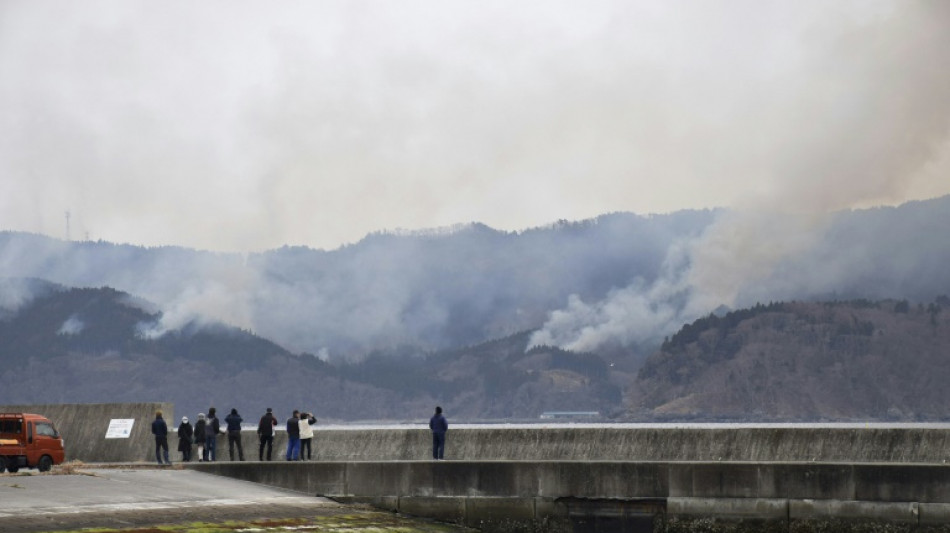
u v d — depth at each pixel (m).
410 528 47.03
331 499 51.69
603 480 48.31
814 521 44.88
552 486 49.06
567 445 53.84
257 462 53.44
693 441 51.50
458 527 49.66
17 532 38.25
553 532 48.84
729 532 46.09
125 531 39.91
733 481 46.22
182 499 46.78
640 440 52.44
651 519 47.50
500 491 49.69
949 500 43.06
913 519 43.41
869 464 44.28
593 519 48.41
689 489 46.91
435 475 50.62
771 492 45.62
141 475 52.41
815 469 45.03
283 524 44.00
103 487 47.91
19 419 53.97
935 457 47.12
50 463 54.72
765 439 50.16
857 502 44.28
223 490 50.16
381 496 51.25
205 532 41.12
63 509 42.53
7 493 44.91
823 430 49.31
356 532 44.25
